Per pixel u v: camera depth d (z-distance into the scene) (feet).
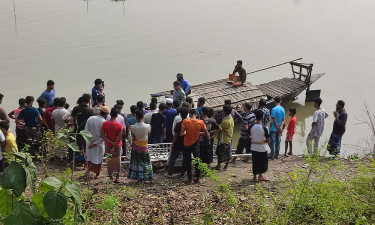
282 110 38.81
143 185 30.68
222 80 63.31
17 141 35.47
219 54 90.17
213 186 30.78
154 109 36.73
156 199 27.84
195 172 32.65
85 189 26.86
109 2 139.23
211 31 108.27
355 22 121.80
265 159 31.42
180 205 26.68
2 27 104.42
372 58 89.15
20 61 81.20
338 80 76.48
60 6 130.11
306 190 22.99
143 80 74.28
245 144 37.50
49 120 34.60
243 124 37.06
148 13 126.21
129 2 141.38
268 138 31.32
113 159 30.58
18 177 11.84
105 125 30.01
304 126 58.65
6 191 12.66
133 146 30.73
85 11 124.98
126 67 80.53
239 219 22.89
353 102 66.18
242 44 97.91
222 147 34.24
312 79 69.51
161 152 35.55
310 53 92.43
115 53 88.07
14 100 64.39
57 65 79.77
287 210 22.43
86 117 32.76
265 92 64.64
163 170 34.35
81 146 32.99
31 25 107.24
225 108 33.96
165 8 134.41
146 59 85.46
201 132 31.65
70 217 18.61
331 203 21.98
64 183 13.01
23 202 11.99
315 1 152.66
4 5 129.08
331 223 20.49
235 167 35.86
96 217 23.15
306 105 66.44
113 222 21.67
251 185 30.78
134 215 24.72
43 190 13.43
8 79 72.49
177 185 30.99
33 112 34.60
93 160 30.71
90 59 83.97
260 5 144.25
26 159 12.29
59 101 33.68
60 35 99.35
